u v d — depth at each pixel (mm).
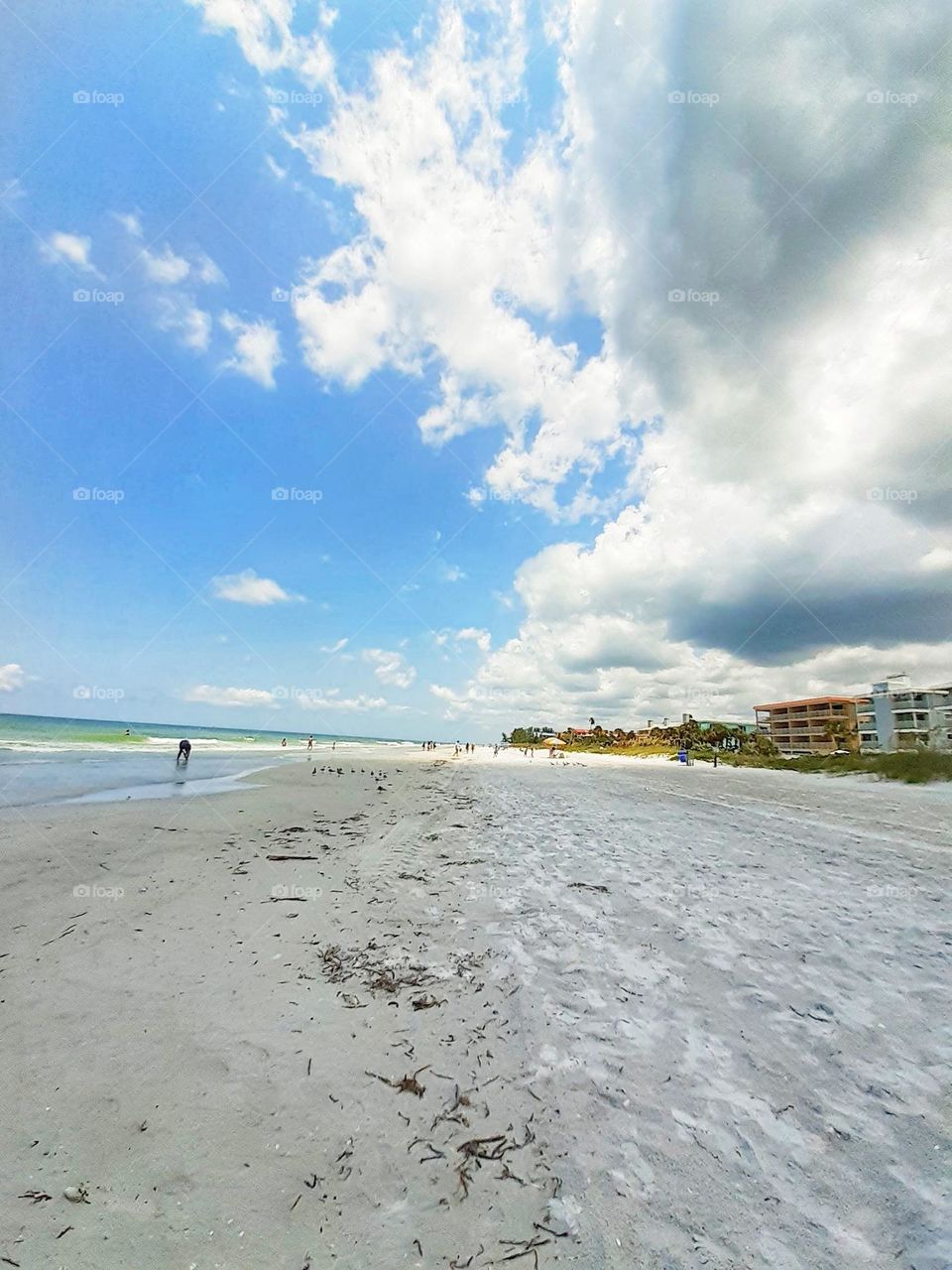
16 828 9281
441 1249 2092
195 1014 3637
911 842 9461
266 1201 2275
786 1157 2535
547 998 3955
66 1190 2297
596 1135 2668
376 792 17516
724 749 73500
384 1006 3816
